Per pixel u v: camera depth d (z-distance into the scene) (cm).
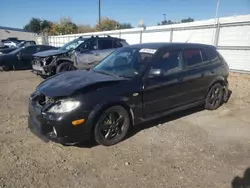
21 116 502
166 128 443
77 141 338
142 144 378
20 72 1209
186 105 482
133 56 450
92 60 948
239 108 573
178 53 462
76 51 916
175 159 333
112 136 374
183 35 1347
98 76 404
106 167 312
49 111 328
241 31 1053
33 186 271
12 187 269
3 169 304
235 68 1102
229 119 497
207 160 330
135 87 384
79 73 436
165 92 429
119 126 381
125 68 429
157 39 1542
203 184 277
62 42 3259
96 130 351
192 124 466
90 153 348
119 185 275
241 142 388
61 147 365
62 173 297
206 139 398
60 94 331
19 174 294
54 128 325
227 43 1120
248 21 1015
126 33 1842
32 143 377
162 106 432
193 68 482
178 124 464
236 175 295
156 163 322
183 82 457
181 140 393
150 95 406
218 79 538
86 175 294
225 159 333
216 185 275
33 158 332
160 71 395
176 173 299
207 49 532
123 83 376
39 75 1051
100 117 351
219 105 586
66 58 920
